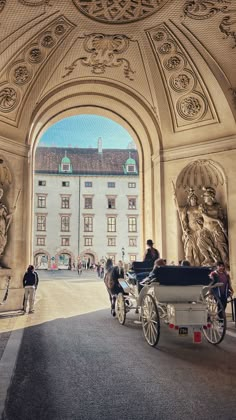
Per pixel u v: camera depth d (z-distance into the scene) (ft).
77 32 47.14
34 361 23.07
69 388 18.15
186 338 30.83
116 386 18.45
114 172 249.14
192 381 19.24
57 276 159.22
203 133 54.39
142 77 54.85
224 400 16.57
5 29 42.73
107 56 52.08
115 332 32.63
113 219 244.22
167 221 55.93
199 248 52.47
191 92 53.16
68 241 239.71
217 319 28.53
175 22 45.34
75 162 251.80
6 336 30.76
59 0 40.75
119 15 44.16
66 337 30.37
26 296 45.85
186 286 29.50
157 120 58.03
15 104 50.98
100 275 157.99
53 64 50.80
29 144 54.13
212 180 54.13
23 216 52.13
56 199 242.99
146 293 29.71
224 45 46.83
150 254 41.22
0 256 49.06
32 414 14.99
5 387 18.19
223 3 41.01
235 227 50.26
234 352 25.67
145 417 14.69
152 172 60.64
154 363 22.71
